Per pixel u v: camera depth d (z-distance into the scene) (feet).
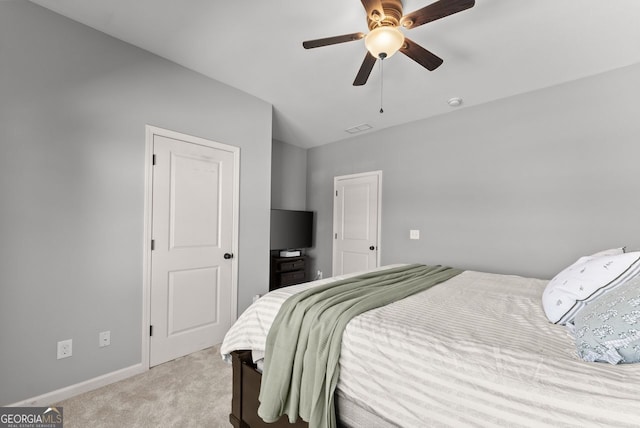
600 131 7.83
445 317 4.15
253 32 6.53
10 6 5.43
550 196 8.57
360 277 6.25
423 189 11.28
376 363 3.42
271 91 9.41
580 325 3.17
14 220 5.43
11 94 5.41
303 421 3.95
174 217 7.83
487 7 5.58
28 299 5.57
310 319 4.12
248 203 9.68
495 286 6.42
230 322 9.14
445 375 2.95
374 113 10.99
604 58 7.19
